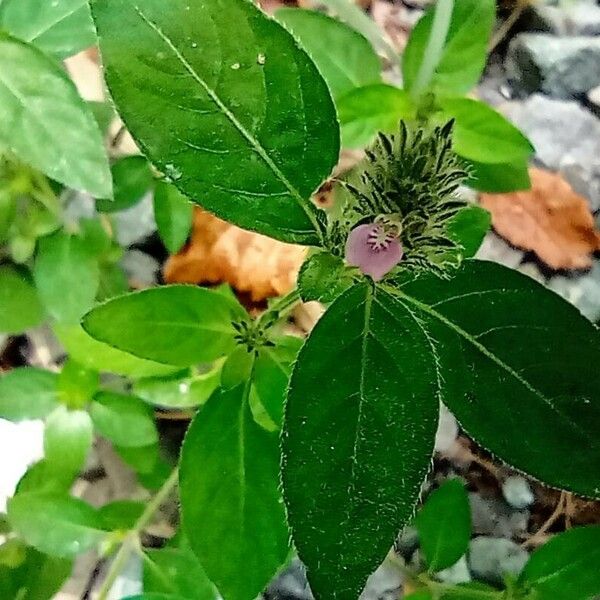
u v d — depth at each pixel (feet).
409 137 0.28
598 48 0.59
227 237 0.53
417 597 0.42
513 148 0.41
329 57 0.45
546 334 0.29
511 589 0.41
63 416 0.42
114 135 0.52
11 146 0.35
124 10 0.23
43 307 0.47
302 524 0.26
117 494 0.49
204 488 0.34
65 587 0.47
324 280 0.28
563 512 0.51
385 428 0.26
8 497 0.43
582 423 0.29
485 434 0.30
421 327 0.27
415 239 0.27
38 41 0.39
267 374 0.34
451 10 0.39
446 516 0.43
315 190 0.26
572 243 0.57
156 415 0.50
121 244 0.53
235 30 0.23
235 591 0.34
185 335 0.33
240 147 0.25
